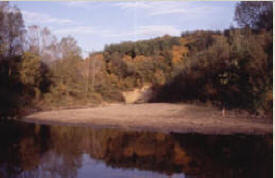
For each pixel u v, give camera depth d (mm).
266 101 24547
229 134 17250
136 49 70062
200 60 39250
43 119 26578
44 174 9891
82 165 11016
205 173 9922
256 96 25297
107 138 16672
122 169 10531
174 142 15289
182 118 24109
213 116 24578
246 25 38031
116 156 12445
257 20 36875
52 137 17094
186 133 17906
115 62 66250
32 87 39094
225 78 31359
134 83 63219
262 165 10695
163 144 14766
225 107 29188
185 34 68562
